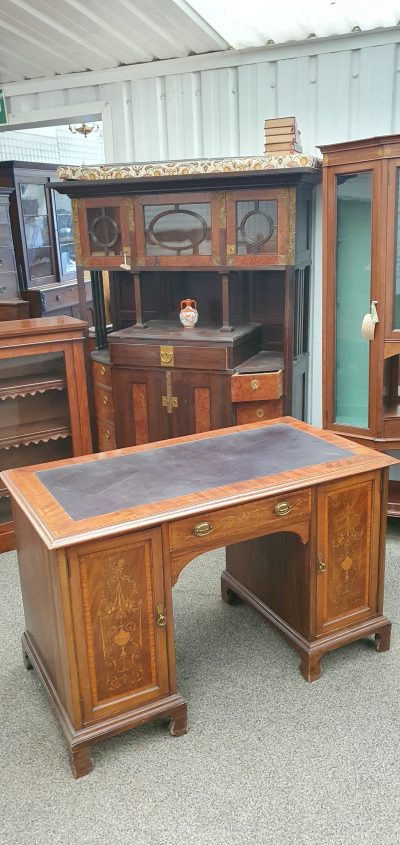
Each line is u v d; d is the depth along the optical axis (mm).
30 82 4309
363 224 2947
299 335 3600
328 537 2180
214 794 1822
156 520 1851
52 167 5820
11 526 3246
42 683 2184
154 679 2002
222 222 3199
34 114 4387
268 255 3186
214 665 2359
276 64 3547
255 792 1822
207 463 2262
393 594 2746
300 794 1809
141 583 1897
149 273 3879
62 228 6078
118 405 3602
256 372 3309
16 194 5449
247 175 3020
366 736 2008
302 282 3557
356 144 2805
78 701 1875
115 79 4031
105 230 3455
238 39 3494
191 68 3770
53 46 3758
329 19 3189
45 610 2016
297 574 2252
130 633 1917
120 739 2041
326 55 3404
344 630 2312
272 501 2047
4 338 2943
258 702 2170
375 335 2965
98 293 3867
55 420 3273
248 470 2180
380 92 3334
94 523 1823
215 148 3863
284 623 2389
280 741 2002
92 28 3494
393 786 1825
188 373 3371
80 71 4129
